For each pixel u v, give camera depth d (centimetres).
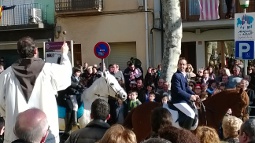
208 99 934
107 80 953
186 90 886
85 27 2203
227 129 529
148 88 1398
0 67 1659
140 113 890
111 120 1217
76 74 1177
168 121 524
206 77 1444
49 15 2283
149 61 2088
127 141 381
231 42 2047
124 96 952
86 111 965
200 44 2072
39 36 2281
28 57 526
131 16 2117
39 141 346
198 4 2038
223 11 2012
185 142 345
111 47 2181
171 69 1289
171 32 1289
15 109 514
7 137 519
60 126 977
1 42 2336
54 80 530
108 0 2155
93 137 492
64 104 962
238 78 1300
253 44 1109
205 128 457
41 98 518
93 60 2192
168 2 1288
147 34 2086
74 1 2181
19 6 2323
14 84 518
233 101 907
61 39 2244
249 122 397
